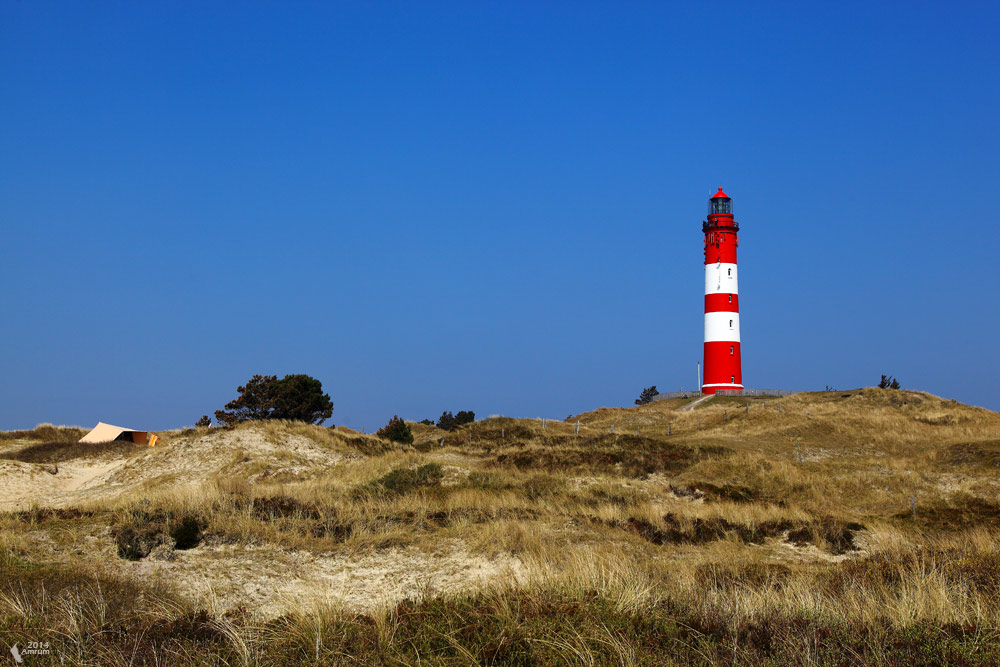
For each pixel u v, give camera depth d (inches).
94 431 1950.1
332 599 561.0
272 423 1640.0
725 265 3339.1
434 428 2635.3
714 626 407.8
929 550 716.0
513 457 1612.9
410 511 901.2
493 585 535.8
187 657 376.2
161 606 510.0
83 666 359.9
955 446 1656.0
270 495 884.0
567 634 378.3
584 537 839.1
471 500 1003.3
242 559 694.5
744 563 735.7
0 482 1424.7
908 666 346.0
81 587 522.6
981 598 444.5
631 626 396.5
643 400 3986.2
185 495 804.0
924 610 420.8
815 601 459.8
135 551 686.5
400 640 393.1
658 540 909.8
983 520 1144.2
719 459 1565.0
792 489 1382.9
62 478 1531.7
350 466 1433.3
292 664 375.6
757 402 2970.0
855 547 911.0
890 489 1381.6
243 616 482.0
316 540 762.2
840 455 1910.7
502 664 359.3
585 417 3068.4
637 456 1584.6
